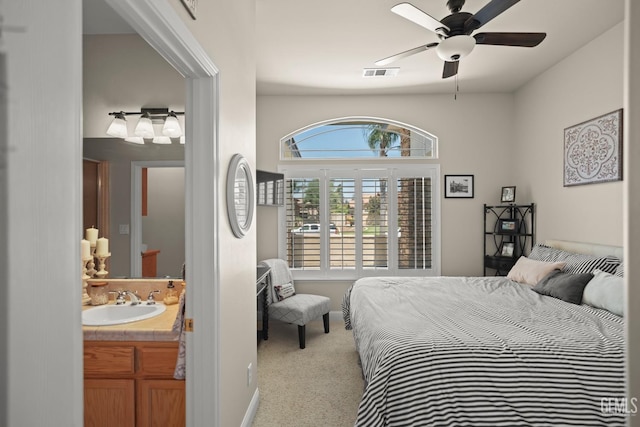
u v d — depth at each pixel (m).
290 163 4.85
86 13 2.32
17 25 0.52
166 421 1.92
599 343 1.90
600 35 3.20
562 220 3.74
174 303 2.48
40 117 0.57
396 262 4.82
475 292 3.12
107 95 2.67
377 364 1.90
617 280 2.53
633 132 0.39
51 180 0.60
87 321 2.10
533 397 1.68
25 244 0.54
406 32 3.16
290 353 3.70
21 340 0.53
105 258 2.58
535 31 3.13
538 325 2.20
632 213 0.39
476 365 1.76
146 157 2.70
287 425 2.45
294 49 3.48
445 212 4.77
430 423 1.65
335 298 4.84
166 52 1.37
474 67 3.93
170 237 2.71
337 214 4.84
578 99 3.48
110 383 1.93
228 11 1.95
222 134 1.82
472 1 2.71
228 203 1.91
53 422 0.61
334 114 4.82
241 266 2.23
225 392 1.88
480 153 4.76
